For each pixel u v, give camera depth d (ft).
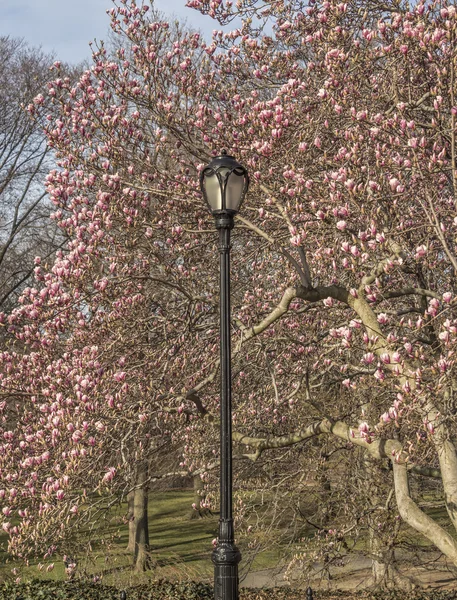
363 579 52.11
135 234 32.01
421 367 24.49
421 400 23.02
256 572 54.13
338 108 28.09
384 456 27.25
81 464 27.94
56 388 30.09
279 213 32.12
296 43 37.17
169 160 35.86
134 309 32.50
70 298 30.37
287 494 42.04
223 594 21.21
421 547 43.83
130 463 31.65
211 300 32.65
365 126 28.73
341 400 39.32
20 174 82.07
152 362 31.83
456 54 26.48
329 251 25.16
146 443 32.86
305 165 30.68
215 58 37.35
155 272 35.81
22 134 80.23
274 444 31.63
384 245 24.17
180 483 93.20
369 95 30.99
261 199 31.65
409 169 26.03
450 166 27.35
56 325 30.99
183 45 37.37
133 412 30.14
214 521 86.38
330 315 34.04
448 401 26.53
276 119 28.48
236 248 36.94
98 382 29.17
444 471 26.94
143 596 41.47
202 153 34.50
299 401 39.47
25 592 39.01
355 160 26.55
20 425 32.50
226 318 22.57
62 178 33.06
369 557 42.60
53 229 82.84
